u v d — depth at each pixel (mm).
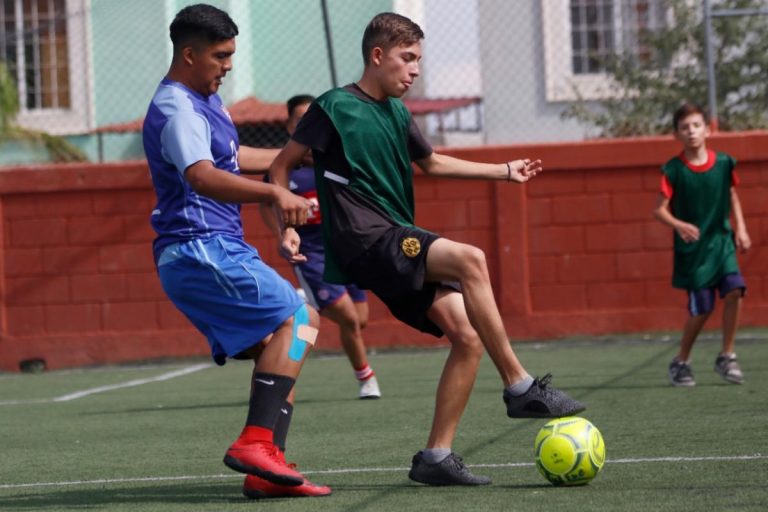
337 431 18438
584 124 43281
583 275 33250
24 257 34625
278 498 12359
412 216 13258
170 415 21906
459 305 12672
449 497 11953
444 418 12727
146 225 34375
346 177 12844
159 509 12070
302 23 46875
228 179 11805
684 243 22375
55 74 47719
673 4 41375
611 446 15234
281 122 45281
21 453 17594
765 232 32344
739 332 32438
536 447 12383
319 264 22406
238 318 12414
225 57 12531
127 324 34469
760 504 10914
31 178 34406
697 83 40469
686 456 14070
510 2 43375
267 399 12266
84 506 12516
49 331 34562
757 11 32750
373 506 11594
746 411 18359
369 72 12977
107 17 46906
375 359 32094
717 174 22406
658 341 31953
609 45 43438
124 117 47219
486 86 43500
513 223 33344
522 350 31625
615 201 33094
